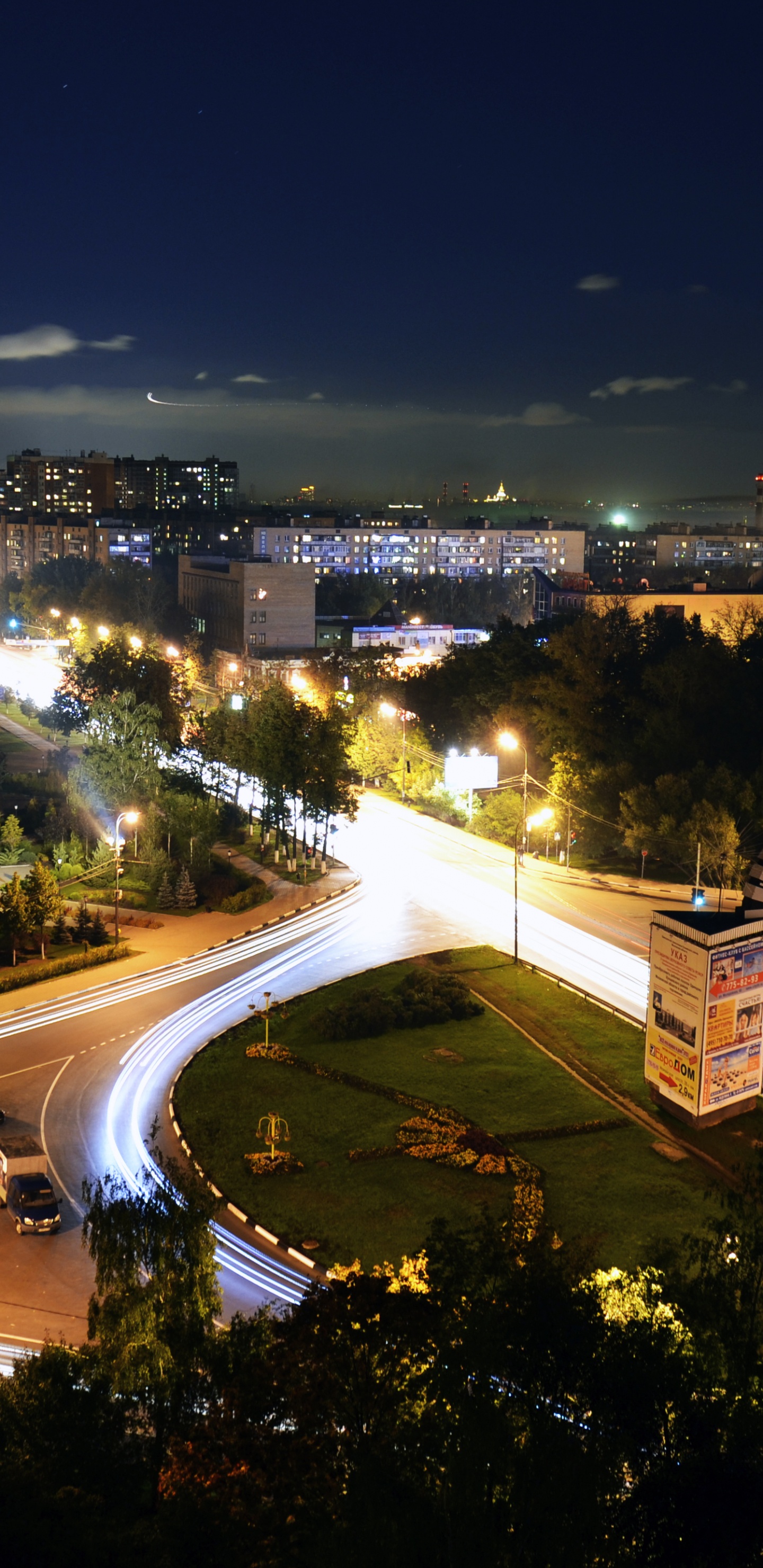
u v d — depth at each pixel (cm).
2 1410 3012
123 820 10425
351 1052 6450
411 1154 5297
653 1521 2253
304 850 10250
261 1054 6378
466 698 14075
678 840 9581
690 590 16925
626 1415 2478
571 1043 6544
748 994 5609
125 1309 3209
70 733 14975
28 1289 4488
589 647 12469
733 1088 5656
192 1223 3353
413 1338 2623
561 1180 5109
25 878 8838
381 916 8888
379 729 13325
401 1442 2389
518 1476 2222
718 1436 2442
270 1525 2450
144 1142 5588
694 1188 5034
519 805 11219
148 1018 6994
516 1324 2648
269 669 17450
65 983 7544
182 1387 3056
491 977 7556
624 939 8381
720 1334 2845
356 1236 4719
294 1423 2656
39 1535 2505
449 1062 6309
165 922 8794
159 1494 2745
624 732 11962
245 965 7869
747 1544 2197
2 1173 5178
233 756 11256
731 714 11150
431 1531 2167
